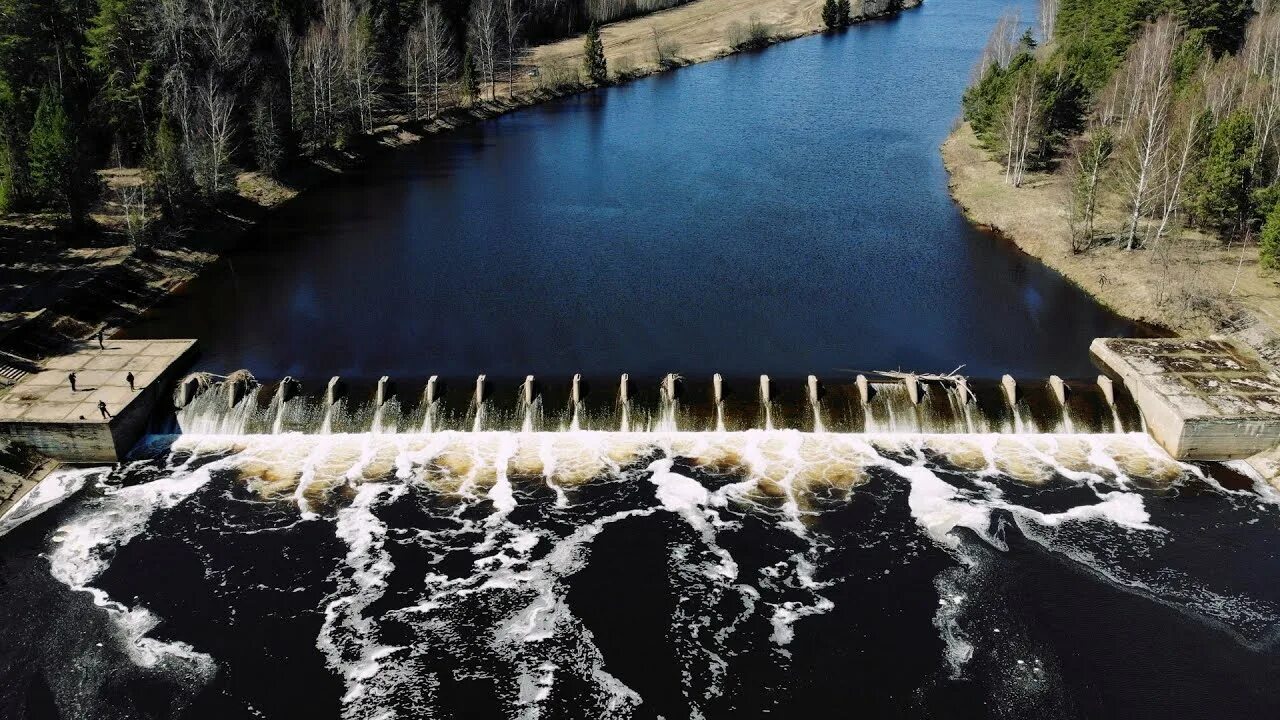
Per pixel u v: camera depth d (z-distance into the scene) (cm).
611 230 13625
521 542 7406
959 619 6700
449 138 18850
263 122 14875
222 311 11062
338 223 14025
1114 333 10481
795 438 8562
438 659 6431
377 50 19275
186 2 15550
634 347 10162
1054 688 6172
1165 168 11706
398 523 7600
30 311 9925
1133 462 8250
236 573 7106
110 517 7656
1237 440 8119
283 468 8219
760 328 10606
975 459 8300
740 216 14138
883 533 7475
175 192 12606
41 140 11600
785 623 6688
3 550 7288
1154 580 7000
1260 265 10775
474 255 12775
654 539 7438
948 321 10794
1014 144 14900
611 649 6500
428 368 9706
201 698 6128
